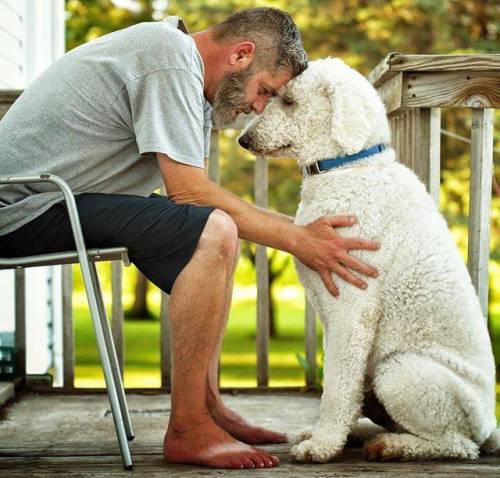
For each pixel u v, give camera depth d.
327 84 2.41
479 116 2.67
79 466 2.29
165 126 2.30
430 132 2.68
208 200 2.35
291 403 3.26
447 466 2.25
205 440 2.27
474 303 2.34
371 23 9.09
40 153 2.36
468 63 2.58
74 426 2.83
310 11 9.20
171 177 2.31
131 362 8.83
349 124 2.37
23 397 3.34
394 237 2.33
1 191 2.36
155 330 11.21
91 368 8.62
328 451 2.28
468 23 9.39
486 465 2.26
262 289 3.47
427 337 2.31
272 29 2.50
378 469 2.22
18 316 3.46
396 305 2.33
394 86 2.72
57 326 4.64
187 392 2.27
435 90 2.63
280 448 2.51
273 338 10.80
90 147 2.36
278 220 2.39
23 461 2.36
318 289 2.40
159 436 2.68
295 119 2.50
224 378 7.99
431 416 2.25
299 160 2.54
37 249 2.35
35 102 2.39
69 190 2.21
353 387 2.31
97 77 2.34
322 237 2.34
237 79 2.50
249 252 10.54
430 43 9.23
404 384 2.24
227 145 9.73
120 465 2.29
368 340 2.32
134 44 2.34
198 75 2.35
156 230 2.25
